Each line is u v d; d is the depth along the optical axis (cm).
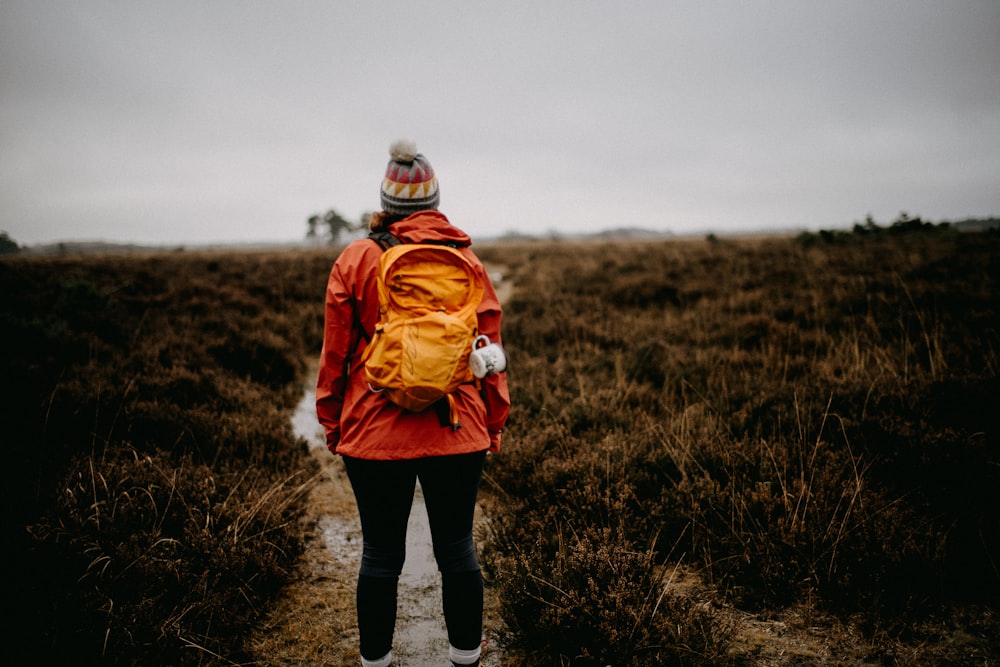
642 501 306
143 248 7162
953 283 762
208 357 574
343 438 168
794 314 712
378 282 160
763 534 258
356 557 292
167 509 274
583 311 869
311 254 2916
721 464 324
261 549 263
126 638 199
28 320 619
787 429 369
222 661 207
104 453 322
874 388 393
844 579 231
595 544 257
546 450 360
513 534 282
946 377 389
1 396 383
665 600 225
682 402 445
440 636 234
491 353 162
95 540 246
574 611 214
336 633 231
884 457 313
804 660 208
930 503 275
